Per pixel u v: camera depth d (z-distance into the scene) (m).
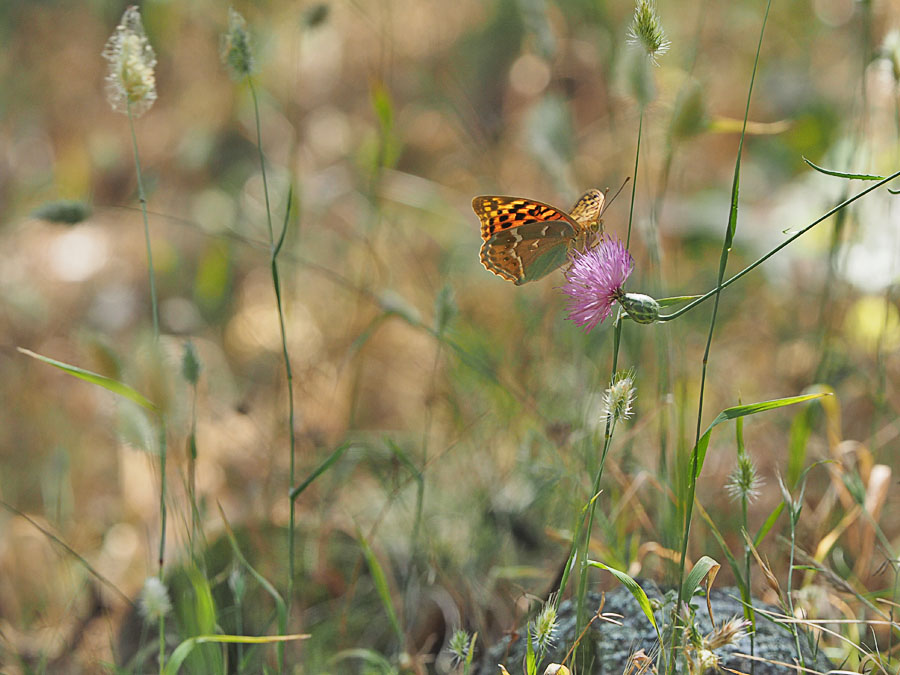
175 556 2.48
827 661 2.34
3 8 4.62
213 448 2.80
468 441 2.57
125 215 4.13
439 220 3.62
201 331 3.51
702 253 3.44
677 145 2.47
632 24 2.30
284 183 3.54
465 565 2.47
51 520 2.68
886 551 2.42
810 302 3.02
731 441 2.55
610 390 2.27
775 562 2.43
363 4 4.64
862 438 2.57
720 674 2.31
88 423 3.14
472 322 3.00
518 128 3.96
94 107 4.61
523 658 2.35
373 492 2.60
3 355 3.25
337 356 3.07
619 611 2.34
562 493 2.47
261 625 2.46
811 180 3.32
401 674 2.40
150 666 2.45
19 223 4.02
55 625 2.48
